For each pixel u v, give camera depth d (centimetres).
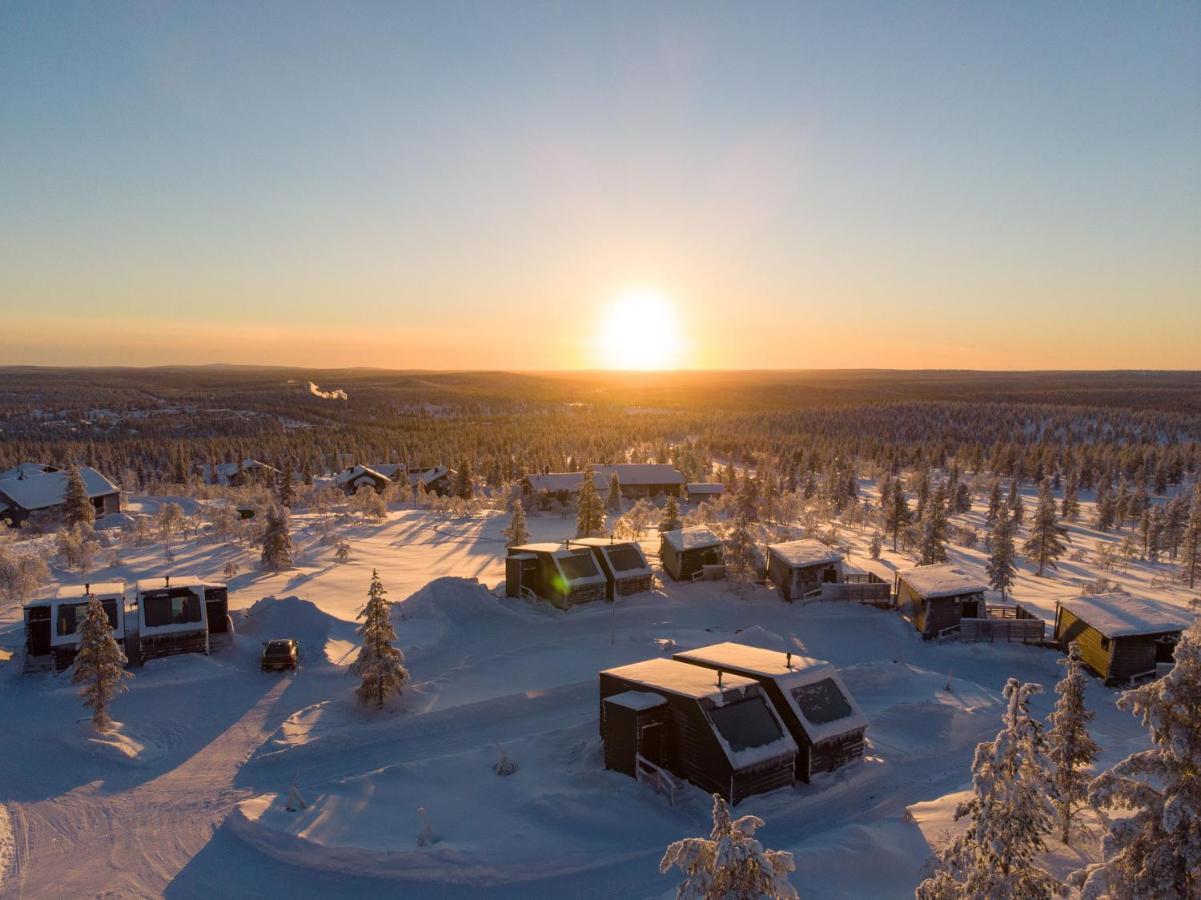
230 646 3459
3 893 1812
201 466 15525
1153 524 8044
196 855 1953
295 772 2394
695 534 5028
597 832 2014
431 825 2044
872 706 2941
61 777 2359
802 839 2000
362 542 6894
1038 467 14850
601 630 3884
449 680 3091
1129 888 1129
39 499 8050
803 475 14338
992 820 1245
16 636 3544
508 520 8962
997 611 4284
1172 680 1138
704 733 2188
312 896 1789
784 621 4103
